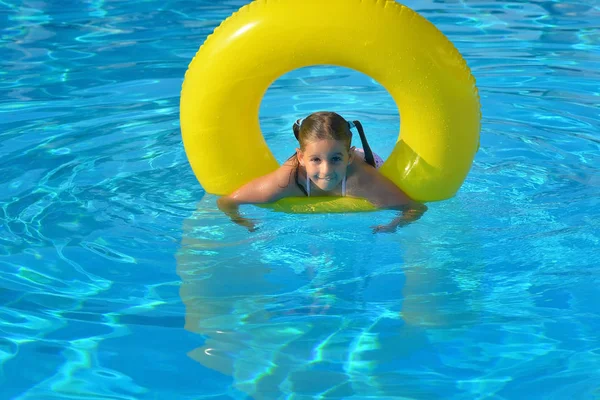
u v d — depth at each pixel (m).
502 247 3.81
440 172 4.12
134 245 3.89
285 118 5.53
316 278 3.60
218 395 2.82
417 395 2.80
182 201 4.34
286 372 2.94
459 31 7.46
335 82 6.34
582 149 4.90
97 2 8.39
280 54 3.97
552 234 3.91
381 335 3.17
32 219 4.12
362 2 3.86
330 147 3.92
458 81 3.95
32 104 5.80
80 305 3.38
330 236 3.96
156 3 8.38
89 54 6.93
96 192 4.43
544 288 3.47
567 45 7.00
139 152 4.97
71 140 5.14
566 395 2.79
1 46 7.11
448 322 3.24
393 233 3.98
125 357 3.04
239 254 3.81
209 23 7.73
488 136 5.13
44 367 2.97
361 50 3.88
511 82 6.12
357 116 5.55
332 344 3.11
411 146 4.12
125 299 3.43
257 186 4.25
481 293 3.45
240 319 3.29
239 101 4.15
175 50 7.00
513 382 2.87
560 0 8.34
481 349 3.06
